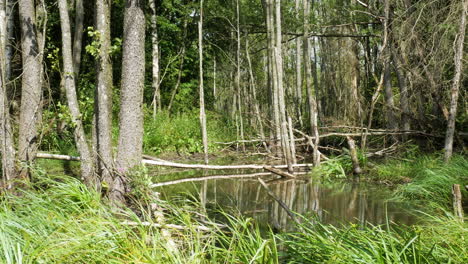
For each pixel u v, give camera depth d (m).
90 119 12.95
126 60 7.64
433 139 14.29
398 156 13.16
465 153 11.69
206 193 9.46
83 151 7.34
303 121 23.83
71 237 4.05
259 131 20.33
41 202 5.29
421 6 11.27
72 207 5.40
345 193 9.48
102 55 7.40
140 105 7.77
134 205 7.36
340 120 18.66
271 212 7.57
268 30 15.59
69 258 3.77
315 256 4.22
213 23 21.09
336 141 17.59
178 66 23.00
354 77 19.75
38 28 8.40
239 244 4.38
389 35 12.99
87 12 18.19
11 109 10.77
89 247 3.89
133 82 7.63
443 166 9.68
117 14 19.70
